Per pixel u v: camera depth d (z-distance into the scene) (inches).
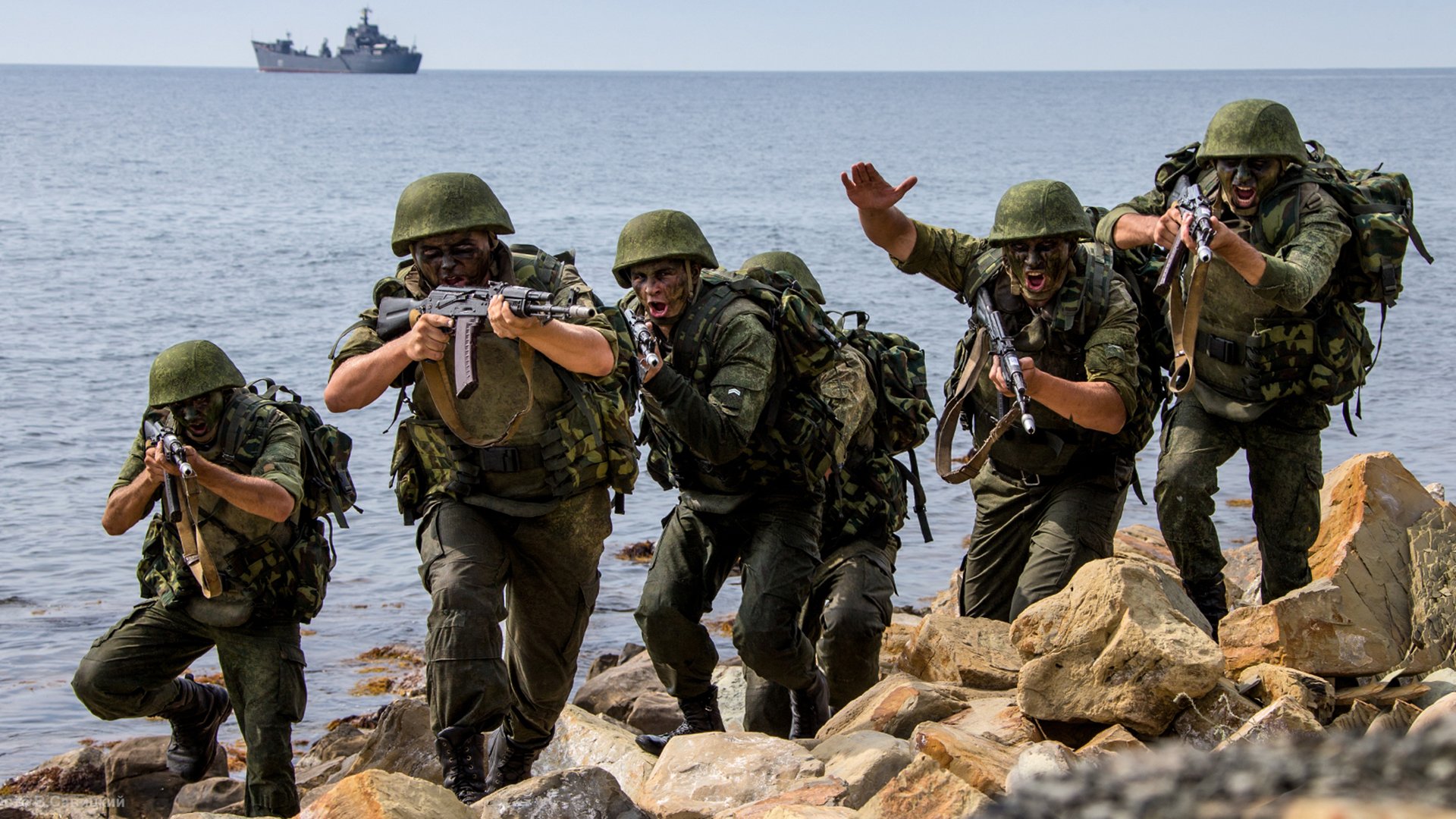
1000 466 256.7
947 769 164.7
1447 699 152.7
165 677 256.5
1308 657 215.8
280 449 244.4
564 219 2042.3
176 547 250.8
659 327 223.5
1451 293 1204.5
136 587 506.6
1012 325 239.8
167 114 6742.1
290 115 6904.5
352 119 6491.1
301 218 2021.4
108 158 3440.0
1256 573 367.6
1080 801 67.4
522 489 209.6
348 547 547.5
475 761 199.6
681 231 218.1
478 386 203.3
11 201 2244.1
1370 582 233.0
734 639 227.3
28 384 845.8
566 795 173.3
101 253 1556.3
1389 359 920.3
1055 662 195.9
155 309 1149.1
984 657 244.5
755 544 228.7
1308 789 63.4
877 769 182.2
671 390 207.8
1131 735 187.3
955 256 250.7
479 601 201.5
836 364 247.3
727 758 190.4
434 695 199.9
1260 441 247.1
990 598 267.1
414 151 4010.8
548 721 228.5
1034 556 245.8
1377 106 7500.0
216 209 2159.2
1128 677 189.5
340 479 253.4
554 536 212.1
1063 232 226.1
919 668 254.7
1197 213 220.5
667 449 231.1
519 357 204.1
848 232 1843.0
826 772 187.5
